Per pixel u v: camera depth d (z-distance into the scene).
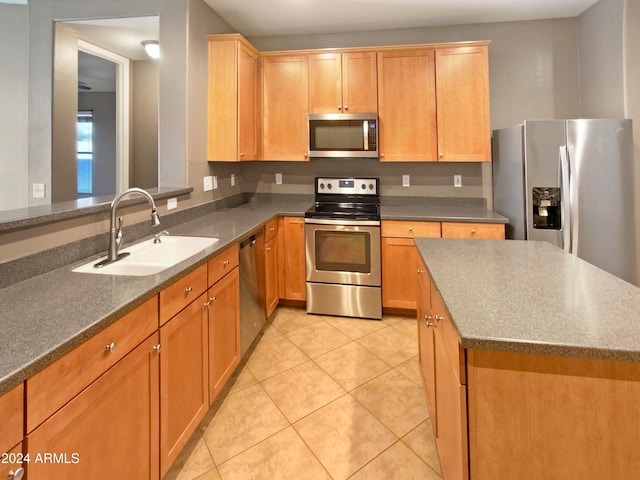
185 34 2.63
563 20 3.27
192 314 1.63
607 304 1.10
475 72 3.06
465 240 2.03
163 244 2.09
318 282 3.18
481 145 3.08
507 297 1.17
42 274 1.47
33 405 0.84
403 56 3.15
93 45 3.35
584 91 3.19
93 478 1.04
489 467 0.95
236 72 2.92
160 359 1.38
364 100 3.22
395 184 3.59
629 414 0.88
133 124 3.96
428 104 3.14
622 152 2.63
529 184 2.73
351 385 2.19
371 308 3.11
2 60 2.88
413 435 1.78
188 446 1.71
